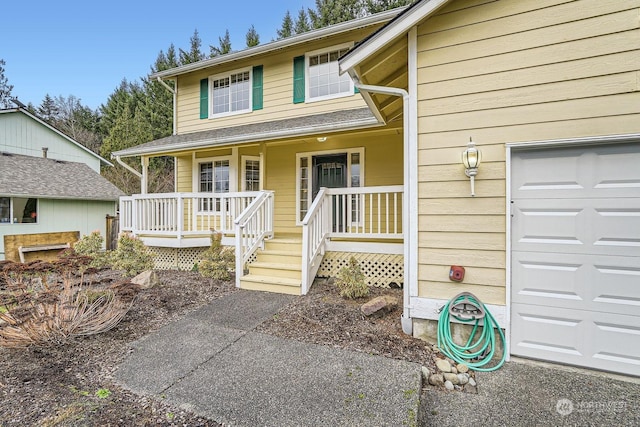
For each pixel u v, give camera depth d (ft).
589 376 9.40
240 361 9.91
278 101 27.04
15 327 11.17
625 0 9.23
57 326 11.19
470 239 10.89
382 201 22.82
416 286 11.61
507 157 10.39
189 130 30.94
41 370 9.31
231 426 7.07
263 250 20.34
